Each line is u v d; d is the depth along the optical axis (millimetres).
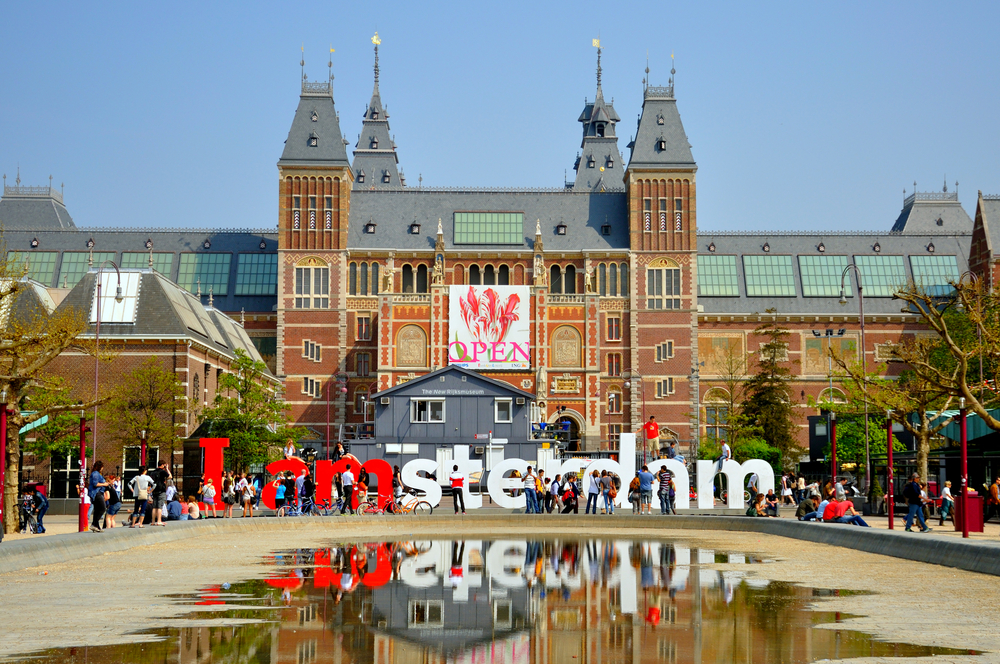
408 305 101438
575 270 105625
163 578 23828
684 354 103062
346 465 50688
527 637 16031
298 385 102000
